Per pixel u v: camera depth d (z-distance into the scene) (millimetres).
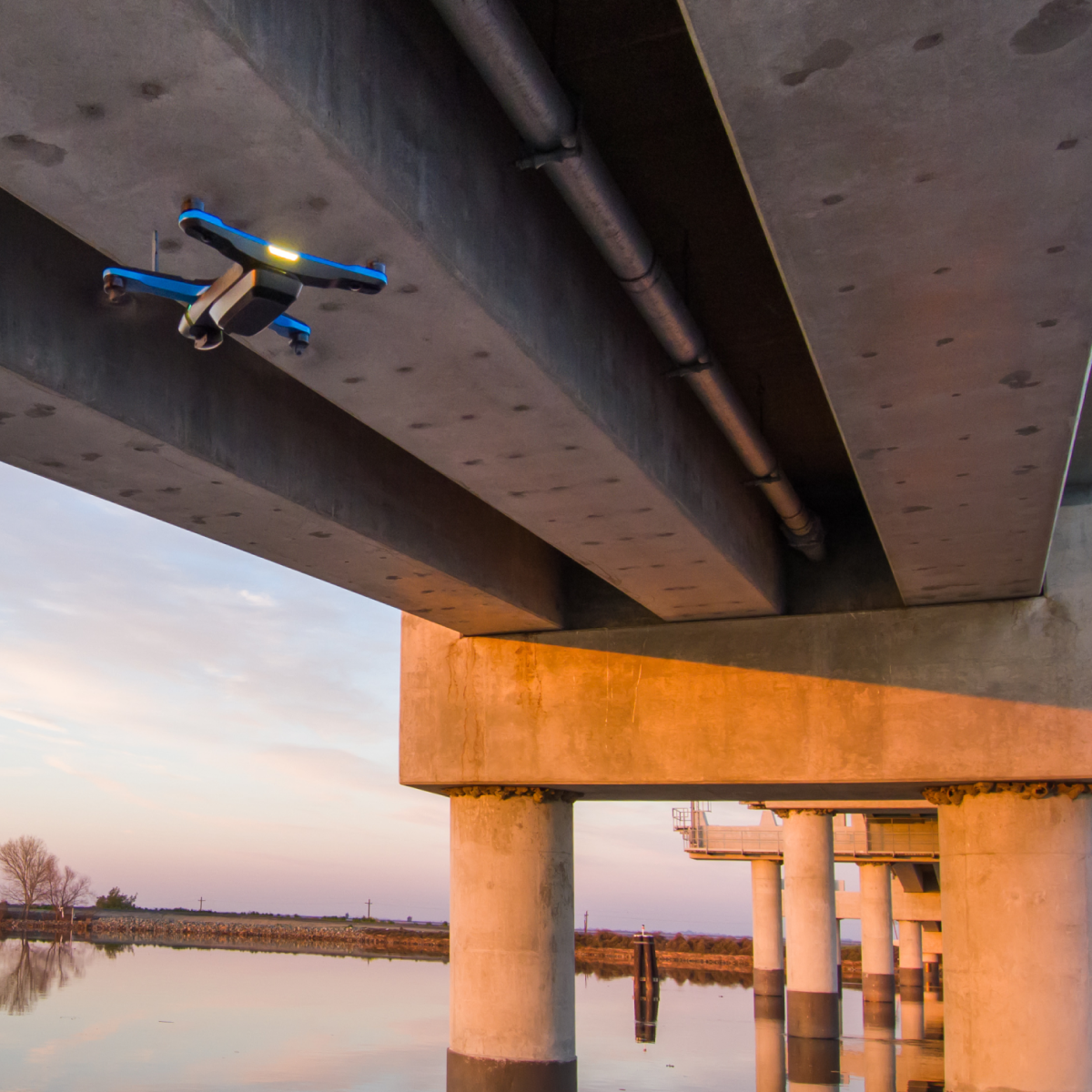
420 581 14375
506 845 17375
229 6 4789
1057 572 15195
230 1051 31469
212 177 5805
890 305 7652
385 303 7254
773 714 16078
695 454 12258
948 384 8844
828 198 6438
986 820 15352
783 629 16266
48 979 58375
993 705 15133
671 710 16594
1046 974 14664
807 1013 34906
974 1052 14844
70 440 9320
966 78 5457
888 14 5035
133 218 6164
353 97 5809
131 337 9055
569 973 17453
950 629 15523
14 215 8000
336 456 11820
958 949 15367
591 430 9508
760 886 51562
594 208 7871
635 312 10570
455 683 17875
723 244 10234
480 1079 16719
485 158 7465
